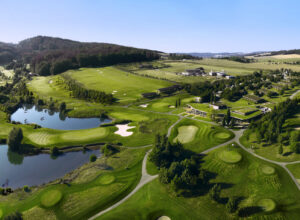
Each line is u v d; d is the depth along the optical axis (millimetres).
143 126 117250
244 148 89312
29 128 115938
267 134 89688
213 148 90938
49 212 58219
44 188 68375
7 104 162875
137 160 83688
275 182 66812
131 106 157500
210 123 118188
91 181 71250
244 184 67375
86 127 125000
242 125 113438
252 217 54625
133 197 63531
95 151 94250
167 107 153125
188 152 88750
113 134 109188
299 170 71062
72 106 159875
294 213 54906
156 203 60688
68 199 62844
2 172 80125
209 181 69625
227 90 171000
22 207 60062
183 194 63719
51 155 91250
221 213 56312
